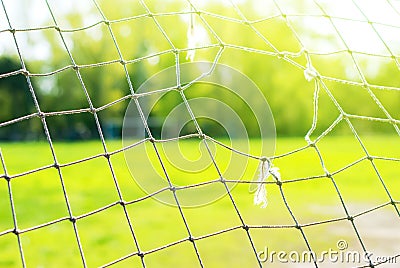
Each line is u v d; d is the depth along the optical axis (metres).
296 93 20.45
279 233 8.55
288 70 20.00
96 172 17.20
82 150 21.94
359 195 12.28
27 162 19.28
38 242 9.28
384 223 8.77
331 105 17.39
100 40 19.28
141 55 19.23
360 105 16.88
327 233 8.35
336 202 11.74
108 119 24.55
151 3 16.58
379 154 17.22
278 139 21.12
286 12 3.46
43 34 18.05
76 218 2.59
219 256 7.71
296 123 20.88
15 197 14.04
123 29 18.69
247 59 19.31
